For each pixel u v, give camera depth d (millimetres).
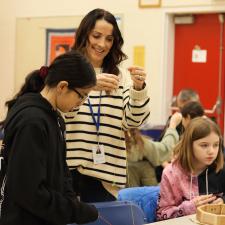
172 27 5980
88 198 2293
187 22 5879
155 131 5336
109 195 2316
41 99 1643
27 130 1552
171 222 1934
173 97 6047
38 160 1544
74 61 1631
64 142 1755
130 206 2109
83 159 2277
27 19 6910
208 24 5797
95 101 2309
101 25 2264
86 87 1643
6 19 7070
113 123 2303
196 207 2182
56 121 1679
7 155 1607
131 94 2215
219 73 5770
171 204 2451
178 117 4035
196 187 2529
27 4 6898
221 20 5680
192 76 5938
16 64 7020
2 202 1608
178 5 5785
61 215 1586
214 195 2402
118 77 2271
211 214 1891
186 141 2502
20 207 1582
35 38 6859
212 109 5828
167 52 5945
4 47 7098
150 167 3889
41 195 1530
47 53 6773
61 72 1624
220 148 2555
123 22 6168
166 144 3877
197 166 2523
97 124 2293
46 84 1679
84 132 2281
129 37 6145
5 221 1595
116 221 2064
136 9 6086
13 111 1631
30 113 1587
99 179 2289
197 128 2467
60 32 6668
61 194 1625
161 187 2490
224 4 5500
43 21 6793
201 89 5895
